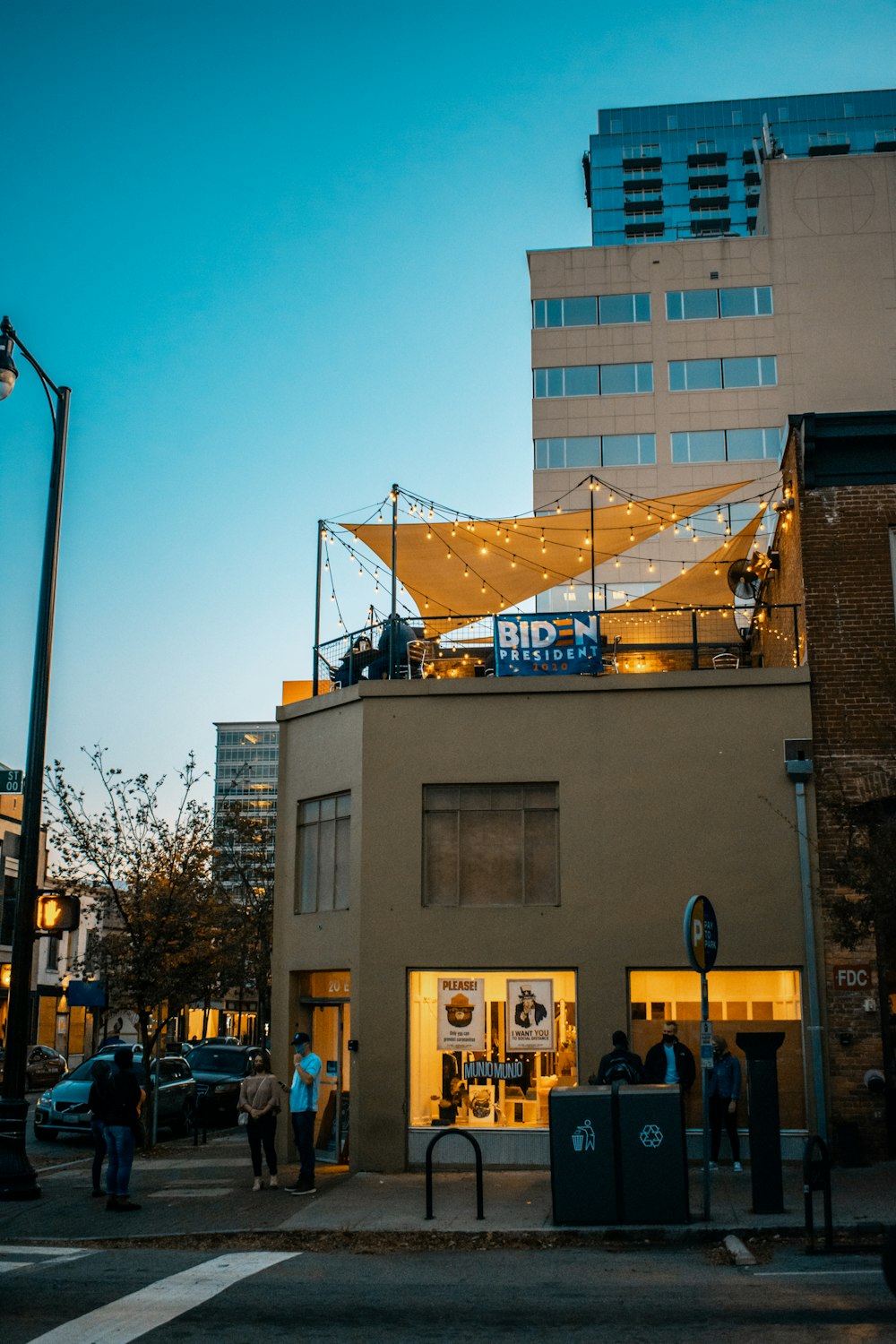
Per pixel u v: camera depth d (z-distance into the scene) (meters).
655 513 21.81
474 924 16.52
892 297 53.31
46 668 15.27
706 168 121.69
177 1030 53.62
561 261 54.47
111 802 22.30
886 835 13.28
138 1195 14.51
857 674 16.56
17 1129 14.30
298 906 18.38
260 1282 9.20
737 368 52.91
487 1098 16.14
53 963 50.53
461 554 21.91
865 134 122.38
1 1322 7.81
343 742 17.83
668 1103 11.70
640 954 16.12
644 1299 8.48
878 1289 8.66
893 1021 15.78
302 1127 14.36
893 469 17.11
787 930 15.94
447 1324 7.76
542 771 16.89
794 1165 15.23
